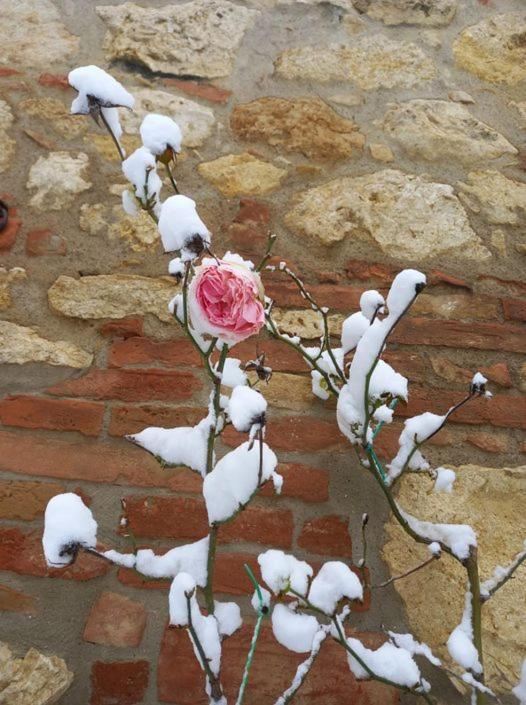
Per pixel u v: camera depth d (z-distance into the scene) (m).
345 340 1.01
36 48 1.53
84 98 0.77
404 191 1.43
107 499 1.04
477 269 1.34
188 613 0.70
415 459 0.99
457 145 1.52
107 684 0.92
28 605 0.96
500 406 1.19
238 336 0.71
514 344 1.26
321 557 1.03
